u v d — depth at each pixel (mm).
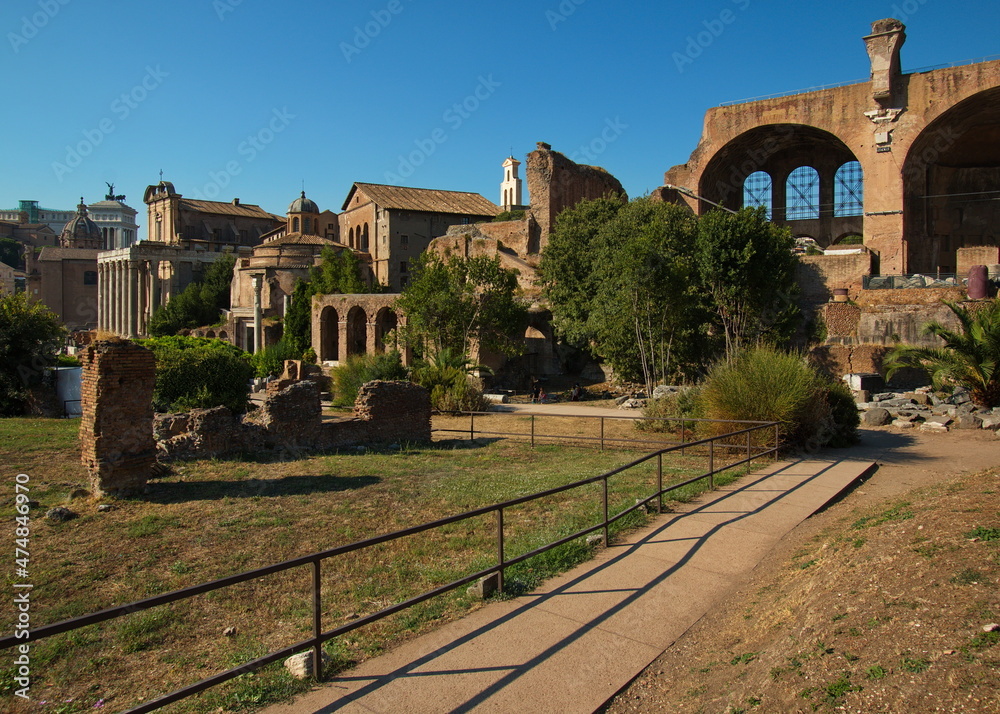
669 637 6230
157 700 4324
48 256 107312
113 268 96000
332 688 5289
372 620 5695
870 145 45719
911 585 5781
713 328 38688
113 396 12039
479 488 12859
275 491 12680
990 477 9391
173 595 4348
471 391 30281
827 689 4648
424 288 40750
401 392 20375
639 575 7773
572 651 5914
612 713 5051
